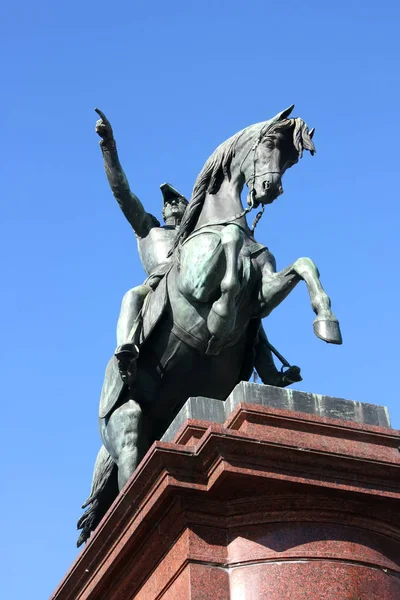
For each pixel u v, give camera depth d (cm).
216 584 670
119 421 855
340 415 750
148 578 713
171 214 1012
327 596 668
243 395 734
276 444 675
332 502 699
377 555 699
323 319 770
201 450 673
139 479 691
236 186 876
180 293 849
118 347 823
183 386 867
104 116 909
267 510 695
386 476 702
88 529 900
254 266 847
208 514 691
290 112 852
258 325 866
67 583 768
